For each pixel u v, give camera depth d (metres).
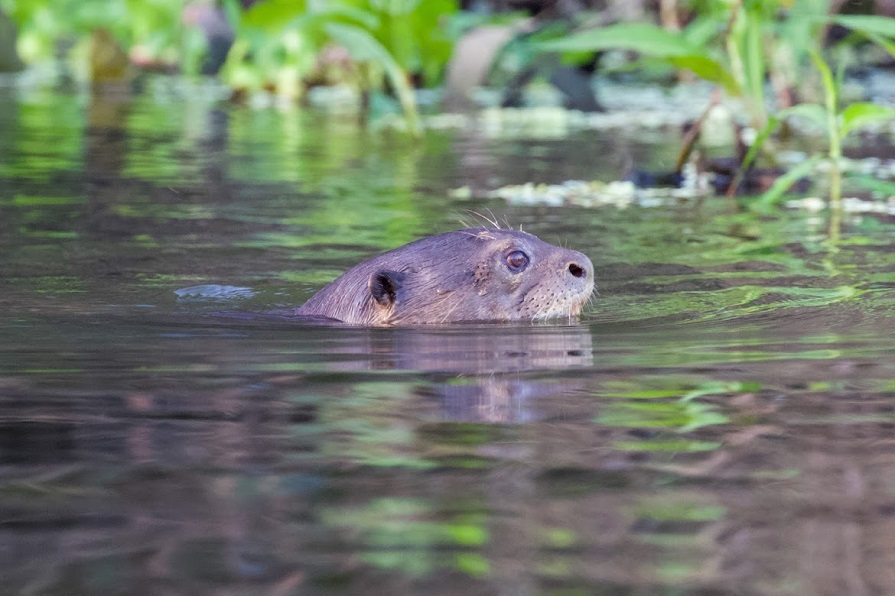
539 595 4.30
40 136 20.75
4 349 8.14
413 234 13.22
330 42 28.70
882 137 20.73
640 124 22.94
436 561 4.57
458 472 5.55
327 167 17.91
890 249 12.19
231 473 5.54
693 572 4.50
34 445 5.93
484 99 27.19
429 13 24.52
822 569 4.51
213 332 8.84
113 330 8.86
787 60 23.08
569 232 13.30
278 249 12.49
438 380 7.25
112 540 4.75
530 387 7.07
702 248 12.42
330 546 4.70
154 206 14.77
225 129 22.41
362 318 9.52
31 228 13.37
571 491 5.31
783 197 15.45
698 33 19.14
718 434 6.13
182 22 32.25
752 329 8.85
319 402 6.74
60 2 35.25
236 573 4.46
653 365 7.66
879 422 6.31
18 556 4.59
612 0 29.12
